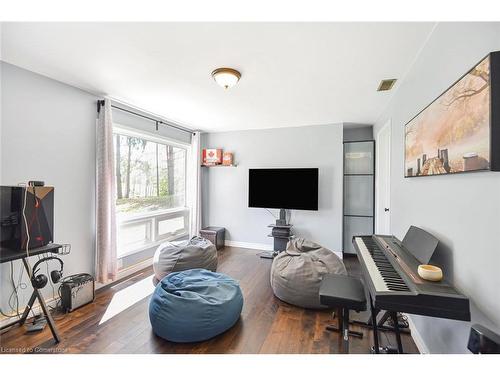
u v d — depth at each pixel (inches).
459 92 45.7
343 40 62.7
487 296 39.4
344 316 61.8
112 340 70.2
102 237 101.3
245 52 69.2
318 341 70.1
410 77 77.4
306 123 154.2
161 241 147.7
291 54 69.9
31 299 73.2
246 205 175.3
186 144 168.7
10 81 76.9
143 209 137.8
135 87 95.9
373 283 48.5
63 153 91.8
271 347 67.2
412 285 45.2
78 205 97.3
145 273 124.1
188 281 84.1
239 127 167.2
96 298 96.3
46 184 86.6
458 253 48.2
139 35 61.3
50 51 69.3
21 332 73.5
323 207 155.6
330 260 101.7
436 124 55.3
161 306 70.1
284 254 109.4
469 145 42.4
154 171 146.3
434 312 41.1
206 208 185.0
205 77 86.5
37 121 83.8
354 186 155.8
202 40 63.3
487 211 39.5
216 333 70.7
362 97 105.3
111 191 105.3
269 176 158.2
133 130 124.6
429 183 62.1
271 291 103.8
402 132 86.2
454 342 49.5
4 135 76.0
